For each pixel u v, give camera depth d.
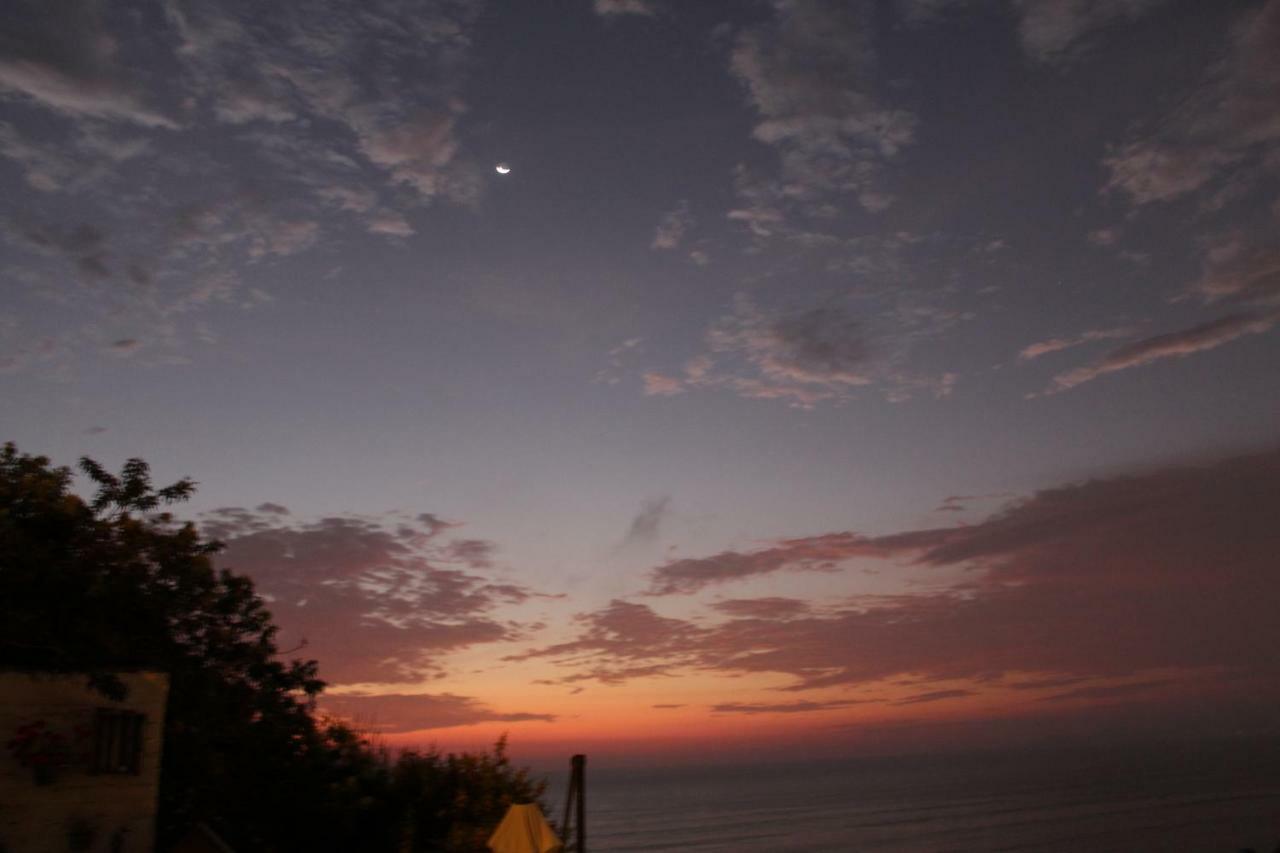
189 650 14.54
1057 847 103.38
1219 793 173.00
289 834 14.39
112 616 12.54
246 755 14.75
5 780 10.09
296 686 15.79
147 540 14.01
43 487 13.02
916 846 114.31
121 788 11.03
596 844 141.50
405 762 15.52
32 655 10.83
